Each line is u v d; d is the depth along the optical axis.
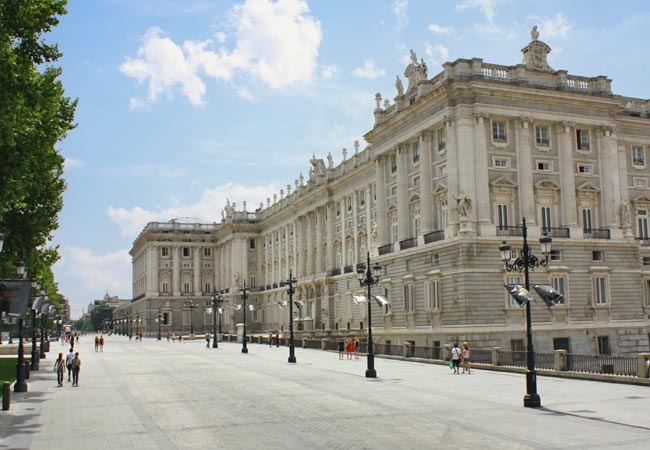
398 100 62.38
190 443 20.16
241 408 27.44
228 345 91.62
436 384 34.72
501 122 54.97
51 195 43.59
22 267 30.84
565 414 24.19
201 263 152.75
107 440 20.83
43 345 70.12
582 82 57.84
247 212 138.12
